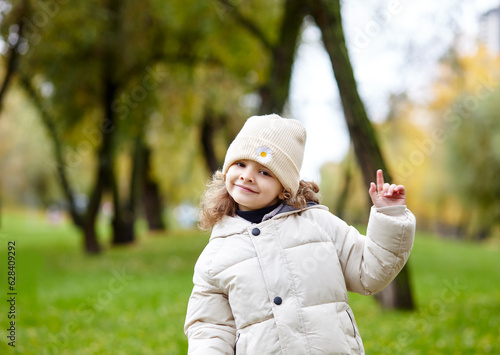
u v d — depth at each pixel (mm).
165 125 14234
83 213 15266
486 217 23328
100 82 12797
